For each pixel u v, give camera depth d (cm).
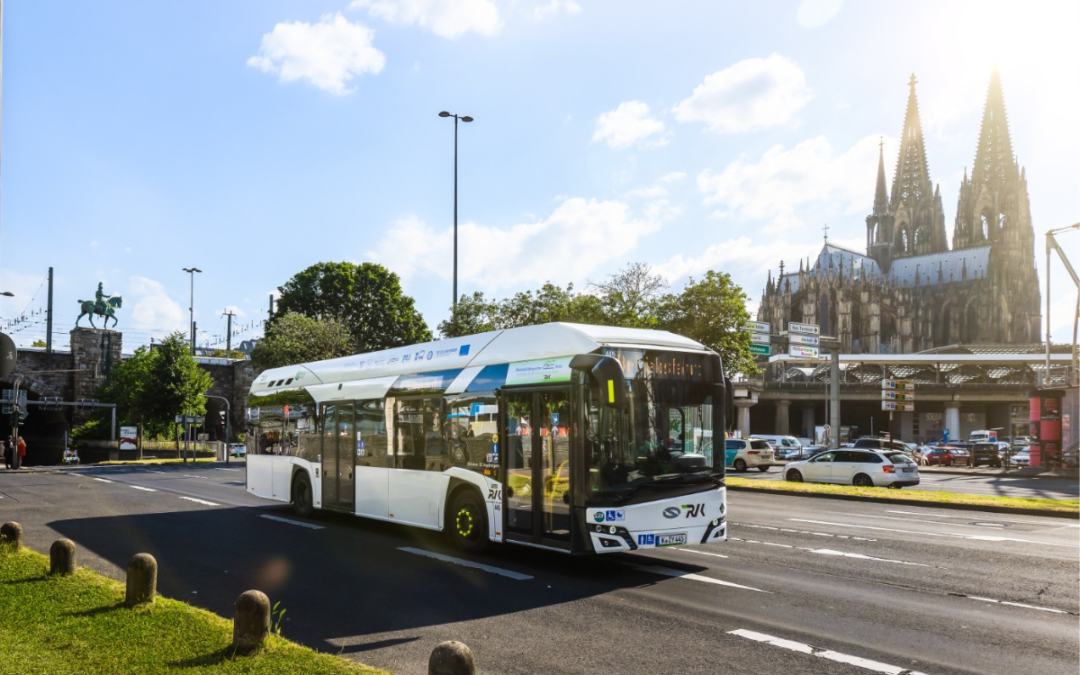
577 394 1030
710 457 1116
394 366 1477
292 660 620
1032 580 1058
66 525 1581
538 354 1130
